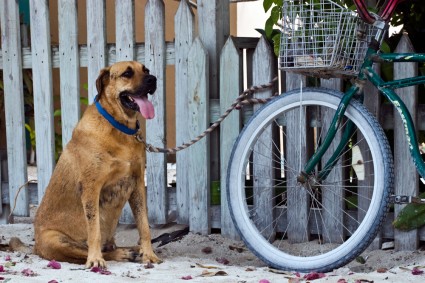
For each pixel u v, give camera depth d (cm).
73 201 479
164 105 571
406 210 492
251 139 476
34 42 611
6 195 637
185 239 555
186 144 512
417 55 427
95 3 589
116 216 483
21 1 1052
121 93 456
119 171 465
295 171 504
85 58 600
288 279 418
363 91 466
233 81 544
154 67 571
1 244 524
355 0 420
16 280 409
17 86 620
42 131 614
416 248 495
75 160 469
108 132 460
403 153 495
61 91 604
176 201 577
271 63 534
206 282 406
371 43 438
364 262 490
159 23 569
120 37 583
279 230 541
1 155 645
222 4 567
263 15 1213
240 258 518
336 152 460
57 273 432
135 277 422
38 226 491
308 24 432
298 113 521
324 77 458
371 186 499
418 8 561
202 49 551
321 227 526
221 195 554
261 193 540
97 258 454
